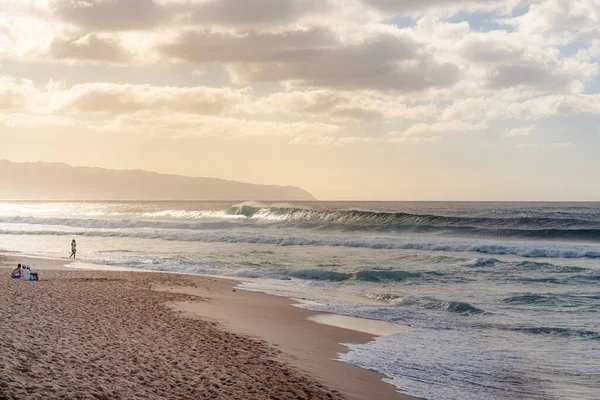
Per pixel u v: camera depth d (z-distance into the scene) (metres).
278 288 24.19
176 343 13.11
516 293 22.95
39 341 11.04
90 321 14.34
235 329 15.88
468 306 19.52
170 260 33.94
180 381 9.95
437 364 12.97
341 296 22.39
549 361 13.35
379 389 11.04
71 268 30.12
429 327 16.98
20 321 12.98
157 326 14.88
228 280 26.39
